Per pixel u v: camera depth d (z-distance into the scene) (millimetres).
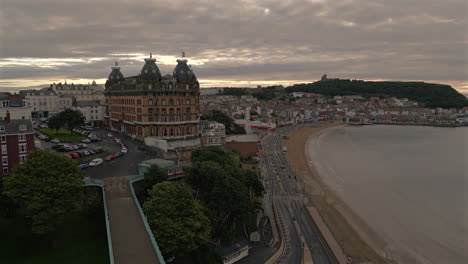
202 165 95000
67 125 175875
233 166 114625
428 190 160000
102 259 65938
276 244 99688
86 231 74688
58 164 71500
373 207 135750
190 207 73562
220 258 84625
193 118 163000
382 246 103750
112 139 163375
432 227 118000
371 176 184500
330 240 103812
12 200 72750
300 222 116000
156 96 154250
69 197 69875
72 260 65250
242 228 103688
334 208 131875
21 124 100125
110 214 71312
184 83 157875
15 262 63688
